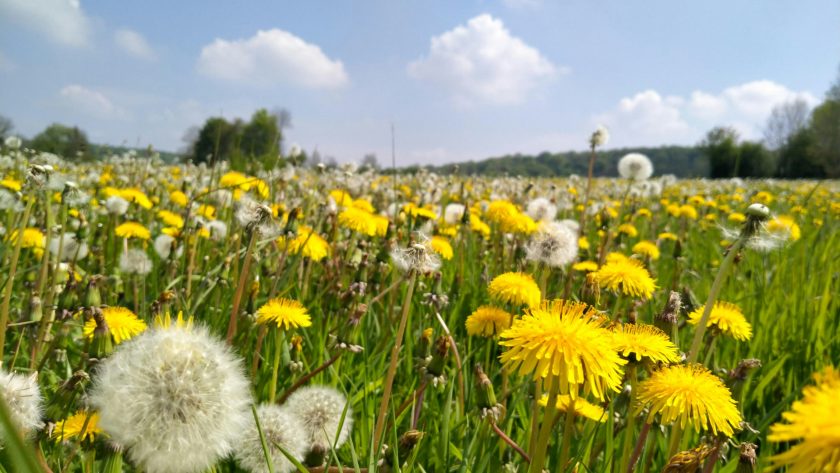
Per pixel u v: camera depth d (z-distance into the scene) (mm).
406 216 722
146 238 680
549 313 234
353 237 592
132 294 566
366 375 372
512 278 402
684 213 1165
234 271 477
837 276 654
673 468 234
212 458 179
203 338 198
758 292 585
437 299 473
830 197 2010
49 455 271
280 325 329
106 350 251
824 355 460
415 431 248
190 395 172
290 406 290
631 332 262
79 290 465
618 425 314
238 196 786
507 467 298
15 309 465
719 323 359
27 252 546
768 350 479
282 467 249
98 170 1619
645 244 753
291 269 491
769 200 1481
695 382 229
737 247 250
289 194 913
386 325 511
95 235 700
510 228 662
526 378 386
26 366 390
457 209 908
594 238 1017
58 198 676
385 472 250
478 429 312
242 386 195
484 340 466
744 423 299
